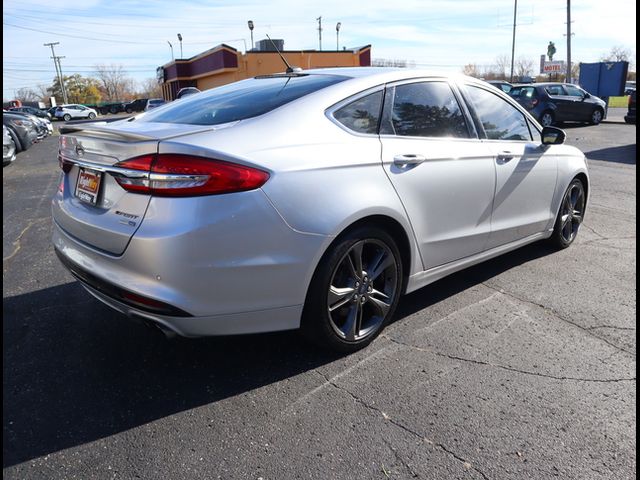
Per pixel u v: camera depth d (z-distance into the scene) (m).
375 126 2.93
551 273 4.14
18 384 2.62
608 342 3.04
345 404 2.46
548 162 4.19
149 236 2.21
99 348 2.97
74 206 2.72
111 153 2.41
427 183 3.05
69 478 2.01
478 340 3.06
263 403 2.46
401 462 2.09
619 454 2.13
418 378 2.66
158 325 2.35
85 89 91.19
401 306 3.54
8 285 3.97
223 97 3.16
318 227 2.48
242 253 2.29
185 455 2.13
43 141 20.14
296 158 2.47
